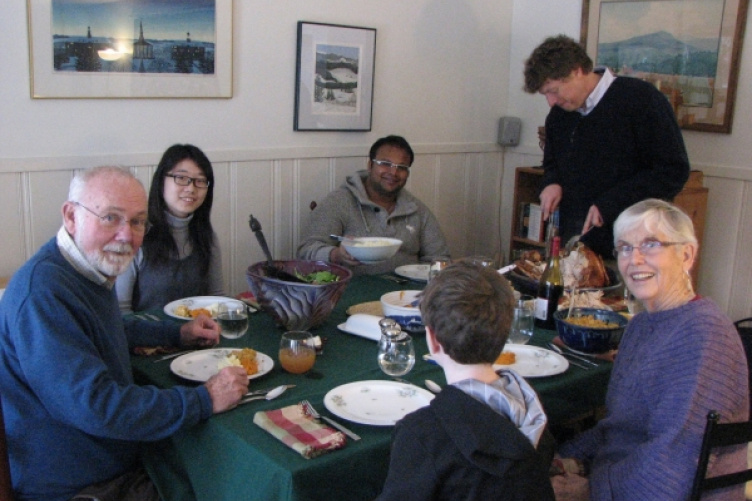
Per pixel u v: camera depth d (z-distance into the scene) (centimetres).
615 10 381
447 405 124
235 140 339
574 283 241
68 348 151
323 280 221
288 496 136
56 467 160
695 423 148
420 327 217
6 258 285
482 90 430
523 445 121
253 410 161
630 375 165
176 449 166
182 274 252
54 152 290
